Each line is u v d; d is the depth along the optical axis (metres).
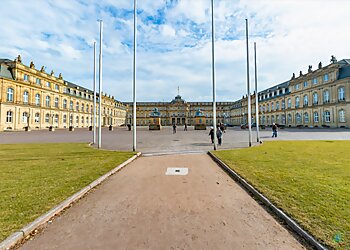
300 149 11.59
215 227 3.32
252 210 3.98
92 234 3.13
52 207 3.92
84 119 66.75
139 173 6.97
